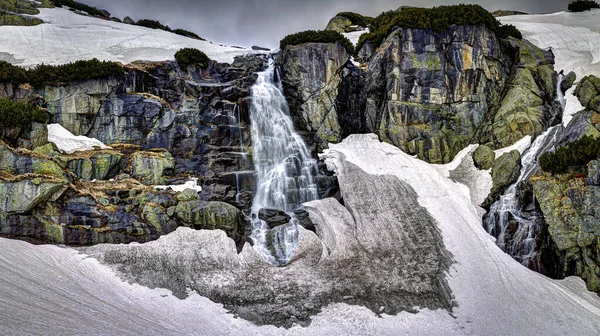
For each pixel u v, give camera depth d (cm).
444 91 2520
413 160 2420
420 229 1942
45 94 2273
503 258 1823
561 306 1560
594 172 1691
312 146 2547
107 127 2311
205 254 1809
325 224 2042
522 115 2322
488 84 2544
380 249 1866
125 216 1905
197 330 1386
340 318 1525
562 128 2158
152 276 1662
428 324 1495
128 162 2192
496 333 1438
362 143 2567
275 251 1978
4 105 1894
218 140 2423
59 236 1772
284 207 2242
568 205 1762
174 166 2278
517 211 1977
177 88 2553
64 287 1430
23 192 1717
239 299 1620
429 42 2562
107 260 1706
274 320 1520
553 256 1777
